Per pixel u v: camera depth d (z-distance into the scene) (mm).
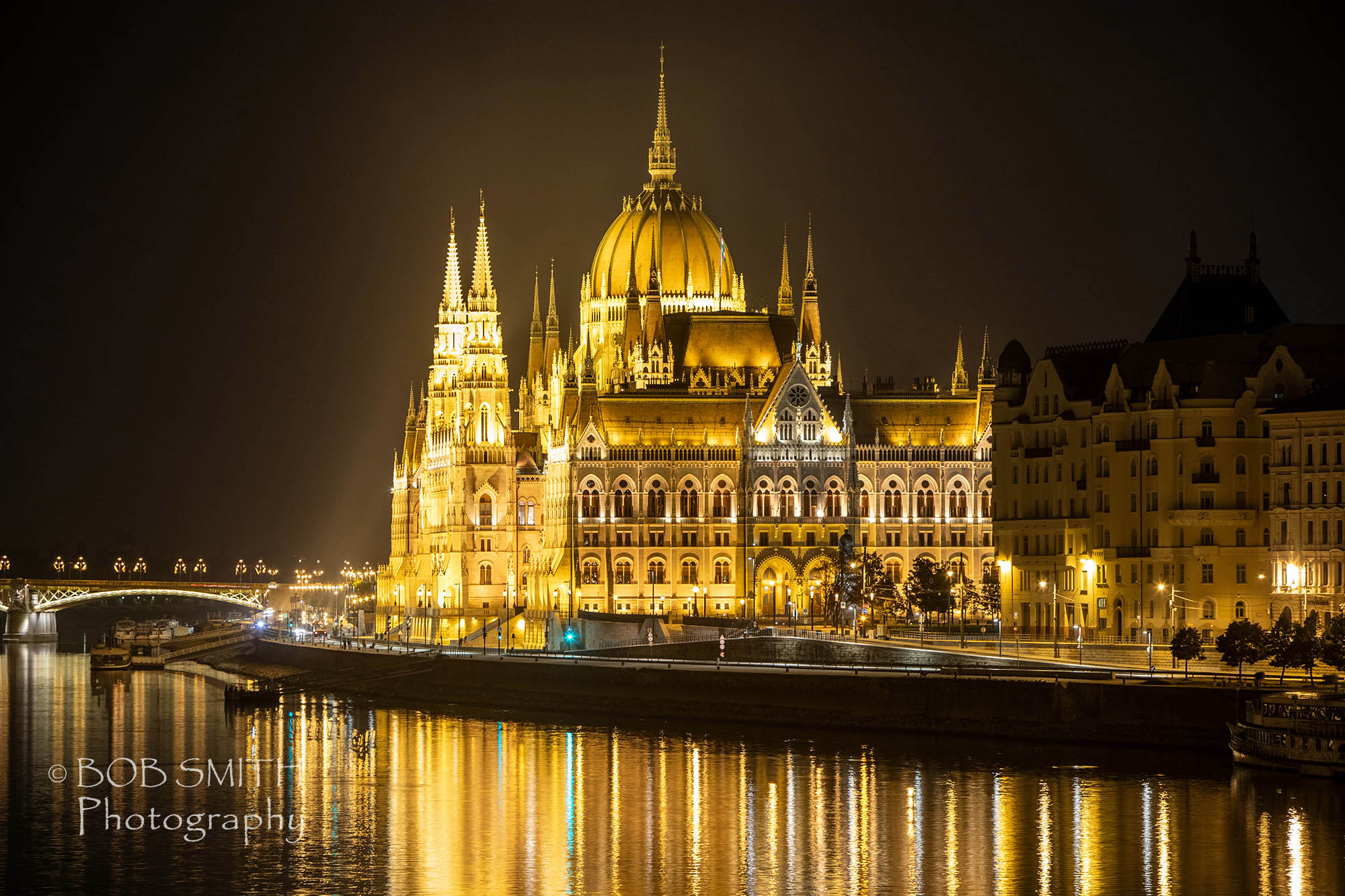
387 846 171625
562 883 158250
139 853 170625
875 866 159625
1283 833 163375
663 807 183125
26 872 164000
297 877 161375
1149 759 193000
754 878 158000
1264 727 185875
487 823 179750
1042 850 161750
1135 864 156625
